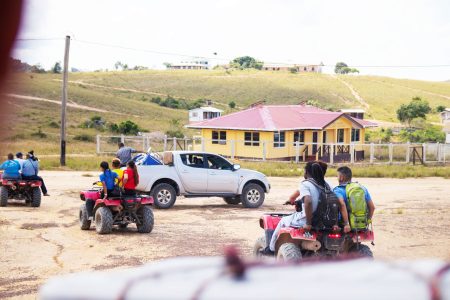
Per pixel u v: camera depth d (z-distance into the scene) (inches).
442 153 1662.2
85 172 1196.5
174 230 569.3
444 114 3806.6
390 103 4795.8
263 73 6028.5
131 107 3631.9
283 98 4820.4
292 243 344.5
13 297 334.0
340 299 76.8
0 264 417.4
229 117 1710.1
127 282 85.6
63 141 1289.4
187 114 3833.7
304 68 6771.7
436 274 83.4
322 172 340.5
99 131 2468.0
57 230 553.6
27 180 703.1
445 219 649.0
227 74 5890.8
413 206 789.2
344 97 4933.6
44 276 386.3
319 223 337.1
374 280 82.1
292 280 82.3
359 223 335.3
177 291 81.0
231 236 539.2
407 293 78.5
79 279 89.0
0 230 545.0
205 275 85.3
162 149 1889.8
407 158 1588.3
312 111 1838.1
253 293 78.4
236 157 1665.8
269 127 1593.3
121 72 5880.9
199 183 735.7
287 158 1665.8
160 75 5654.5
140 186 716.0
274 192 965.8
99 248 478.3
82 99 3476.9
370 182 1187.9
